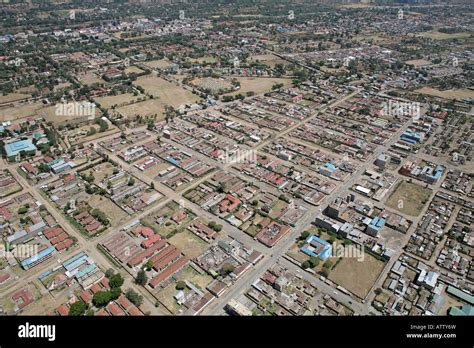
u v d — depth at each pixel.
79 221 180.75
